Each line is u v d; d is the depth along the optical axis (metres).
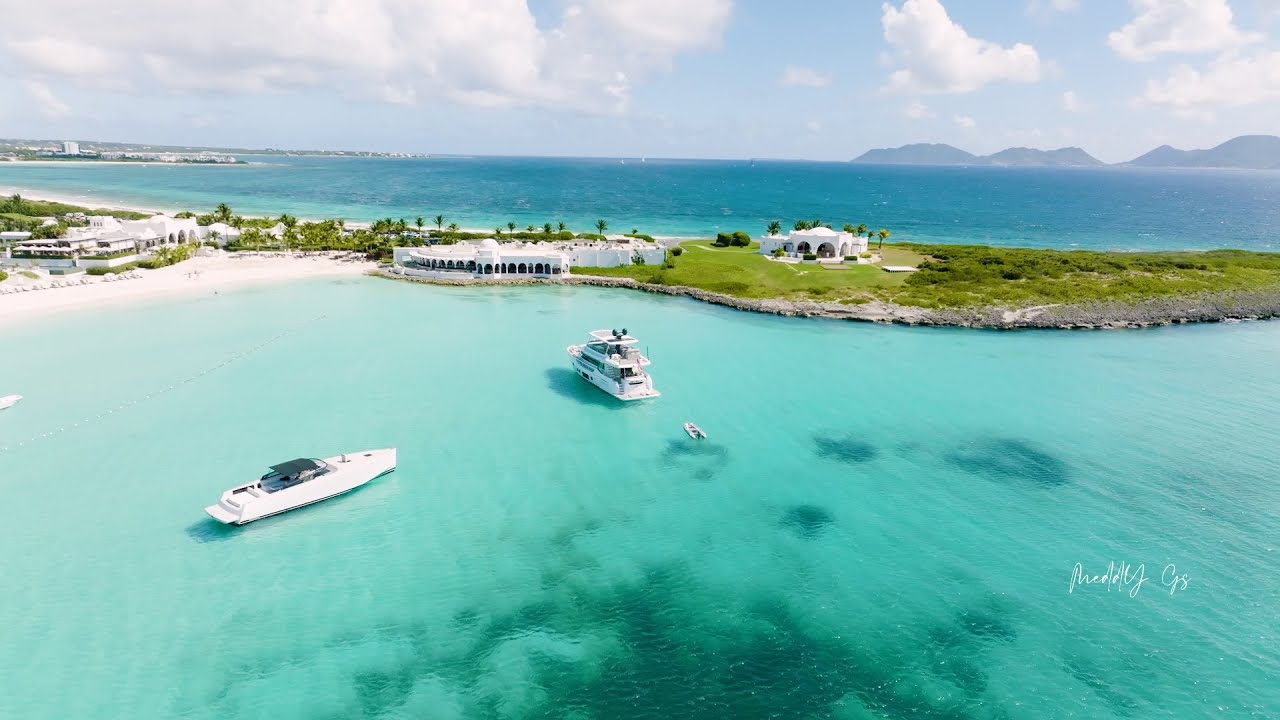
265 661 31.59
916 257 135.00
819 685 30.95
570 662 31.95
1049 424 60.09
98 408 59.12
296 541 41.12
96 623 33.72
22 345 74.62
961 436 57.59
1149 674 31.94
